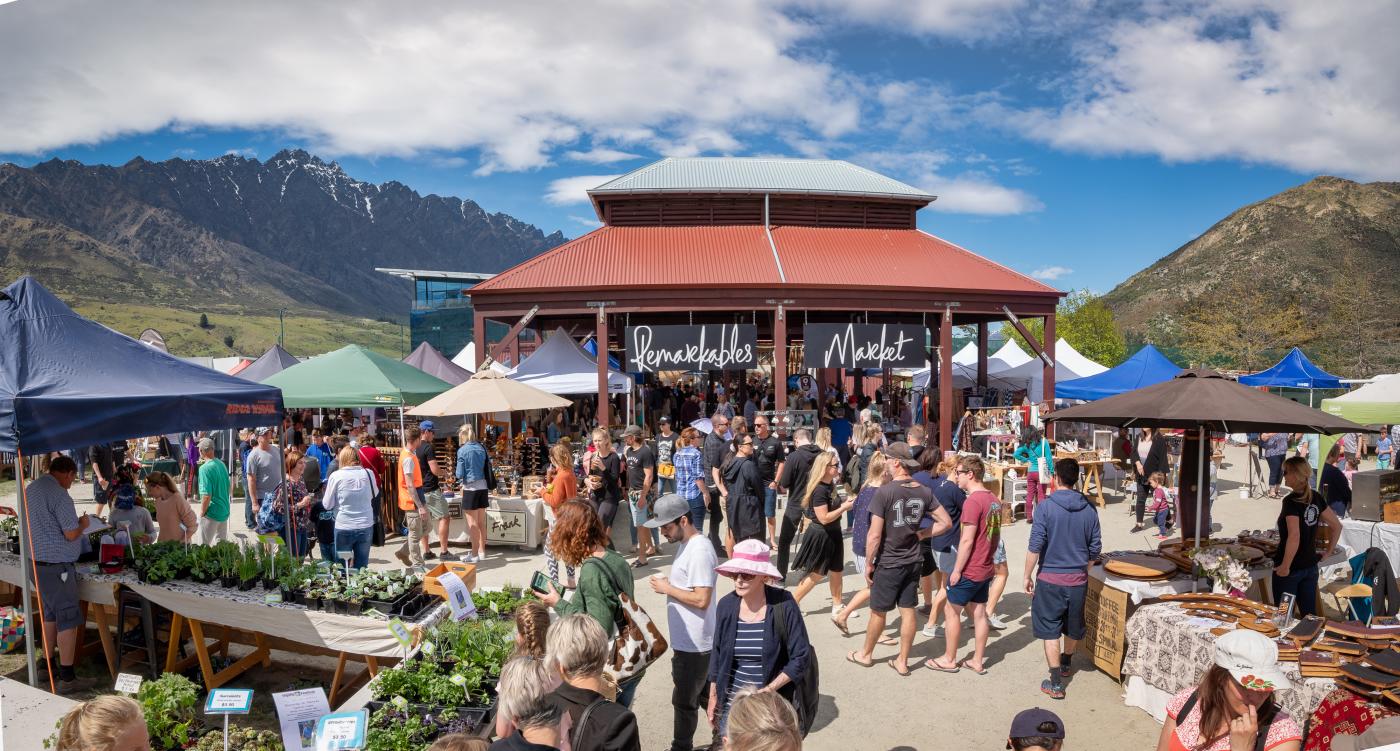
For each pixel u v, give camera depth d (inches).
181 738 176.7
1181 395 262.8
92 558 293.6
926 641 300.0
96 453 578.2
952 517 290.4
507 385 510.0
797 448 375.9
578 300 748.0
